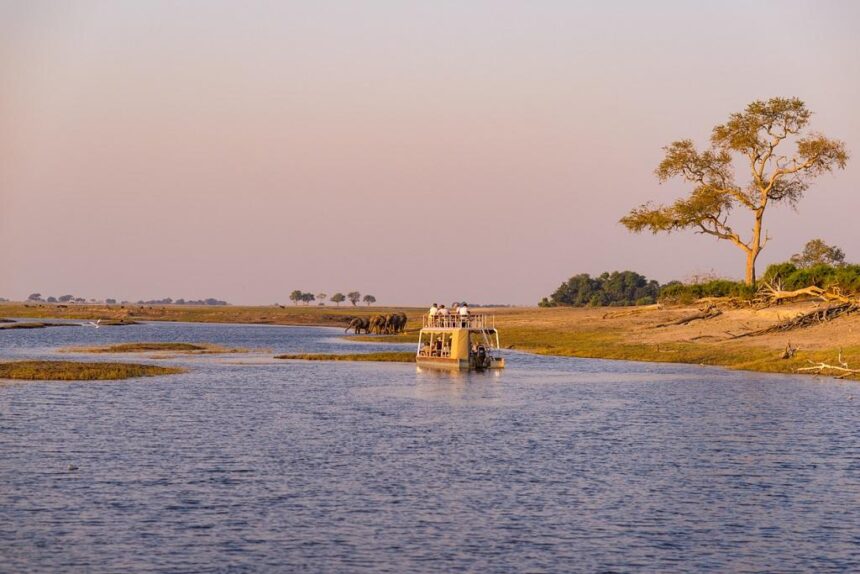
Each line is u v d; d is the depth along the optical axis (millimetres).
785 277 154375
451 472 52562
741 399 83875
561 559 37812
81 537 39969
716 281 170375
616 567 36969
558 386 97125
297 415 74438
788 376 103375
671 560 37781
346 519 42938
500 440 63062
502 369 117438
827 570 36812
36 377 97188
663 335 149000
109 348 152875
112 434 63938
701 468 53719
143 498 46094
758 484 49812
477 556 38062
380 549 38812
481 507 45031
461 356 116688
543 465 54594
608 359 132250
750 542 40000
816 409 76875
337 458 56406
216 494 47062
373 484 49500
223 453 57625
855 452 58500
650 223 155000
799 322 132625
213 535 40438
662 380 101625
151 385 94375
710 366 117875
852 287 136000
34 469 52281
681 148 153500
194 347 158500
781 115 147500
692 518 43344
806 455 57625
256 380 102375
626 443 61906
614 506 45375
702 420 71750
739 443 61750
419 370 116812
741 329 141125
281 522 42375
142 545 39031
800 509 44938
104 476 50719
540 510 44625
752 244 153375
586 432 66438
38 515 43031
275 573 36125
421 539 40125
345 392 91500
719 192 151875
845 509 44969
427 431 66812
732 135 149750
